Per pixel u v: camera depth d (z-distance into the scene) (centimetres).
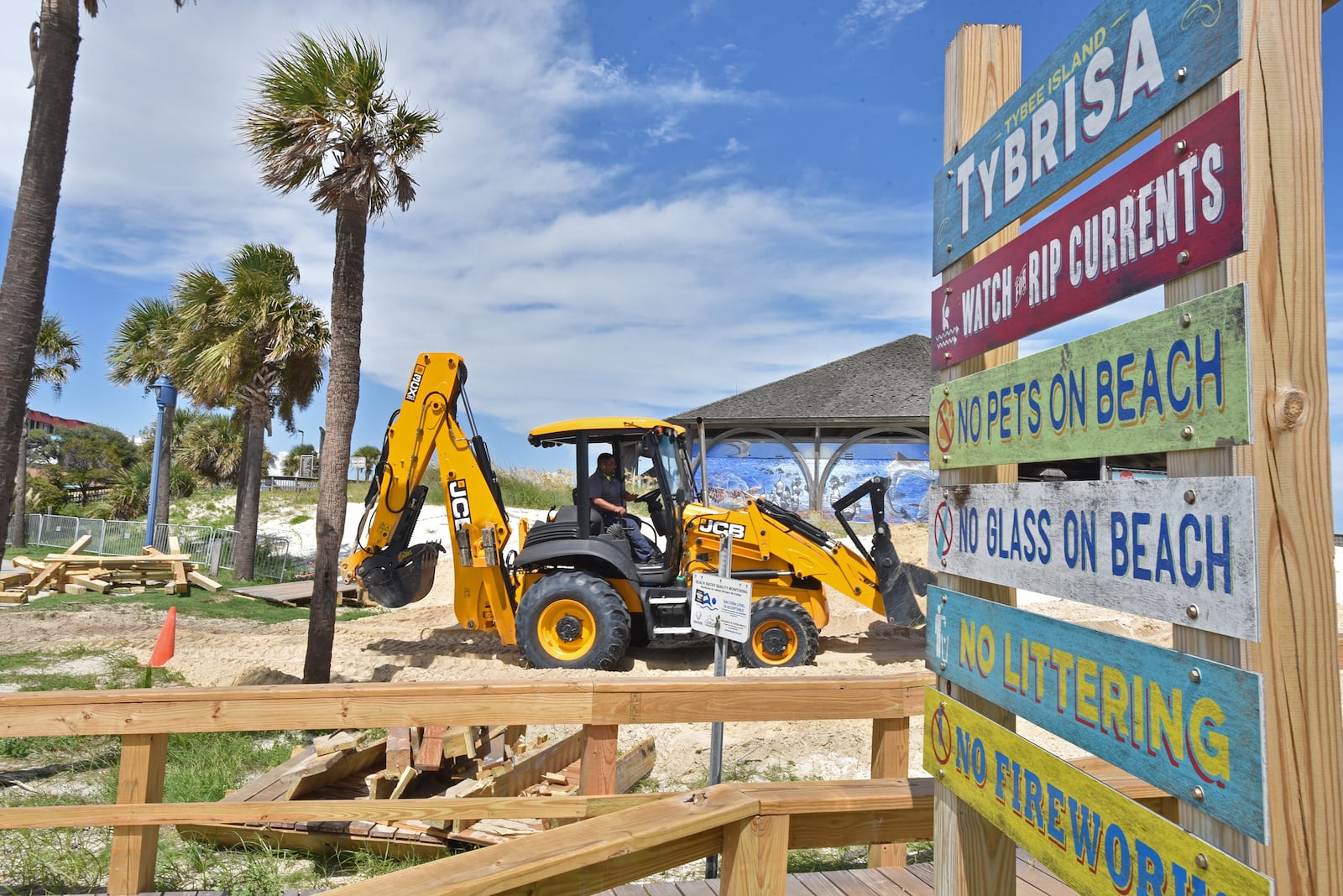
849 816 249
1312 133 140
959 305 250
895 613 973
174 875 405
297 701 333
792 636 963
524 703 329
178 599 1457
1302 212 139
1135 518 163
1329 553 135
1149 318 160
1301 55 141
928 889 320
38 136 632
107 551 2173
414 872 166
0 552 616
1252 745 132
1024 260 211
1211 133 147
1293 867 130
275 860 423
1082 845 175
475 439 1006
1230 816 136
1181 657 149
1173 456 156
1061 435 190
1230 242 141
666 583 995
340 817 327
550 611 939
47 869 398
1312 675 133
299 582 1625
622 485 1052
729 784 238
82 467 4778
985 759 216
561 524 1003
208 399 1762
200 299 1686
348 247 868
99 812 330
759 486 2570
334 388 858
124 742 338
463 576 984
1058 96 199
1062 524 187
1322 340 139
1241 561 136
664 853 209
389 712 331
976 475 239
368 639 1143
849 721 679
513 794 475
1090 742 174
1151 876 155
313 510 2577
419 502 995
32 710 330
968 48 254
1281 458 135
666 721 331
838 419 2494
